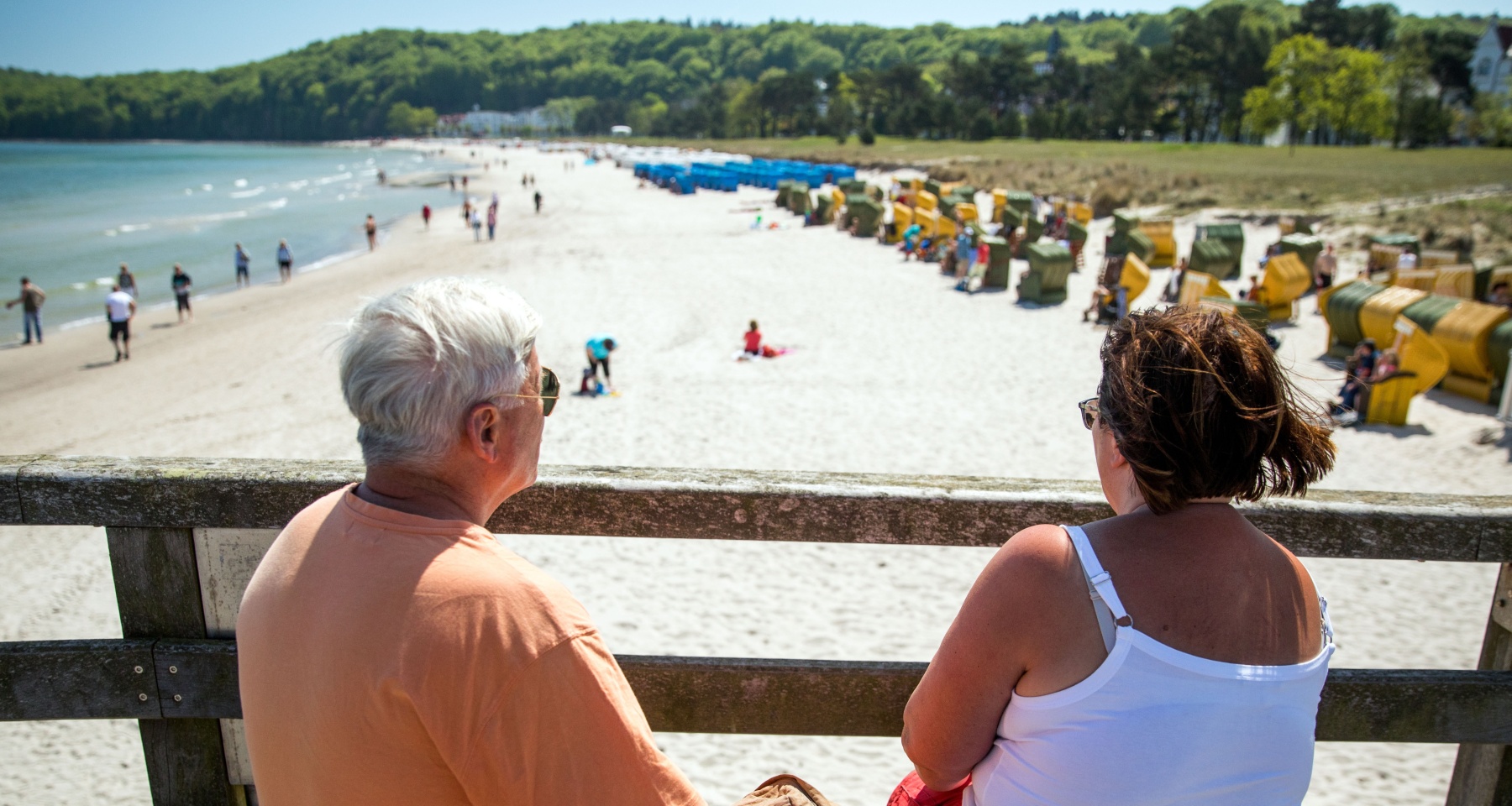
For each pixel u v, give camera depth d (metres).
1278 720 1.19
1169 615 1.18
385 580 1.16
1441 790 5.34
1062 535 1.25
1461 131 77.31
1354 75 72.75
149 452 14.19
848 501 1.78
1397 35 103.81
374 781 1.16
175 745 1.89
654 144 179.50
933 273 27.17
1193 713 1.15
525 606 1.16
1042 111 112.31
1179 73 101.88
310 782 1.20
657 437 12.84
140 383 19.41
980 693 1.26
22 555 9.77
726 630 7.45
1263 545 1.26
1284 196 39.84
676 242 36.84
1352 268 25.66
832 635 7.35
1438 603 7.75
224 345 22.83
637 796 1.17
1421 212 32.44
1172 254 28.80
